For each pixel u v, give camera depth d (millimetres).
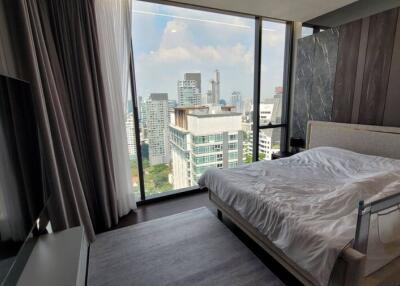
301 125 3645
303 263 1301
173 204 3020
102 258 1979
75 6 2045
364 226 1094
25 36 1577
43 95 1740
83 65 2096
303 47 3443
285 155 3670
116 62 2383
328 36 3049
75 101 2182
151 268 1848
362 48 2664
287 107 3932
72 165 2006
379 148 2498
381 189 1686
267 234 1623
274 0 2686
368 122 2695
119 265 1890
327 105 3174
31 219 1281
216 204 2512
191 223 2525
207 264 1878
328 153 2686
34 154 1466
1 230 958
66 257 1325
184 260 1932
